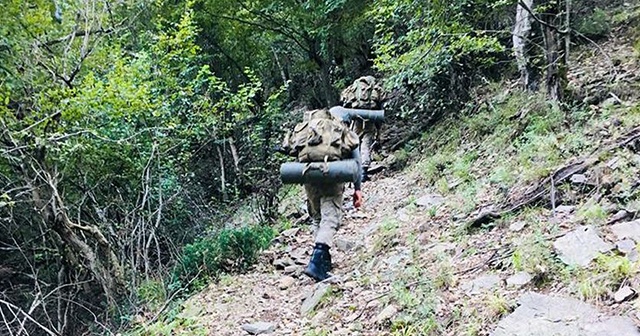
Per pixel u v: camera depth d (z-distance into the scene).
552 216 4.01
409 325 3.22
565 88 6.42
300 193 9.12
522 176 4.99
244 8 12.82
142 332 4.78
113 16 8.73
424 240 4.65
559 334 2.54
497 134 7.12
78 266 7.30
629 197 3.72
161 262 7.59
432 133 9.30
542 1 6.64
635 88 6.02
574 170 4.40
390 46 8.08
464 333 2.89
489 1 7.42
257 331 4.03
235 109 9.70
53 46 7.36
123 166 8.38
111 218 8.27
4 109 5.79
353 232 6.12
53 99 6.52
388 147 10.27
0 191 6.54
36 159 6.36
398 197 7.16
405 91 10.38
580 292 2.83
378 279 4.14
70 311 7.29
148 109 7.41
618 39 8.05
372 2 10.84
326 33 11.98
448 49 7.34
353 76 14.51
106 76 7.58
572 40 8.42
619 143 4.45
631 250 3.08
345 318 3.72
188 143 9.21
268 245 6.36
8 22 6.33
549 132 5.84
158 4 10.47
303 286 4.87
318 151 4.60
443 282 3.55
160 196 7.70
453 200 5.62
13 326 7.20
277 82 15.53
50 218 6.43
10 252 8.88
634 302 2.62
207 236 8.11
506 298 3.06
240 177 10.09
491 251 3.84
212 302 4.99
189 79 10.50
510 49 8.13
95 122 7.27
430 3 6.91
